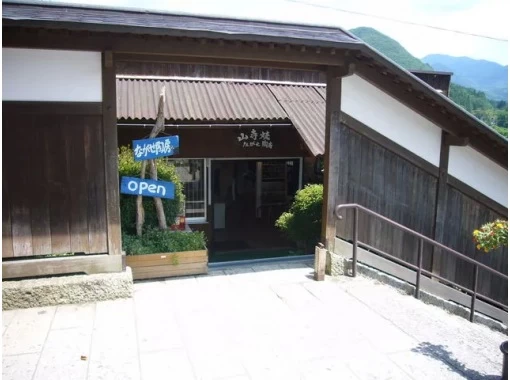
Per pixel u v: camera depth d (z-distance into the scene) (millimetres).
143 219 6324
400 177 6918
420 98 6539
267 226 12469
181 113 8898
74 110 5121
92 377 3869
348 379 3971
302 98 10695
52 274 5281
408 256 7160
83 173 5266
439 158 7078
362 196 6699
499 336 5621
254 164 12609
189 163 10461
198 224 10641
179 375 3939
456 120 6730
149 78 10367
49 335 4535
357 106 6453
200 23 5707
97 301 5340
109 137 5258
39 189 5148
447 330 5062
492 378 4074
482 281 7926
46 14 4992
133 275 6031
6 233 5094
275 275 6441
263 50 5512
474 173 7371
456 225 7441
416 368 4195
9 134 4961
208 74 10828
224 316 5078
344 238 6688
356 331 4852
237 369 4055
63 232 5293
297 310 5301
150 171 6164
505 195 7617
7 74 4859
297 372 4043
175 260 6188
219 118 8984
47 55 4949
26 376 3850
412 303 5820
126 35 4953
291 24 6801
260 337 4641
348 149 6516
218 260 9484
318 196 7695
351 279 6336
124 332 4645
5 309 5047
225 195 12680
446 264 7453
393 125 6707
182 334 4645
